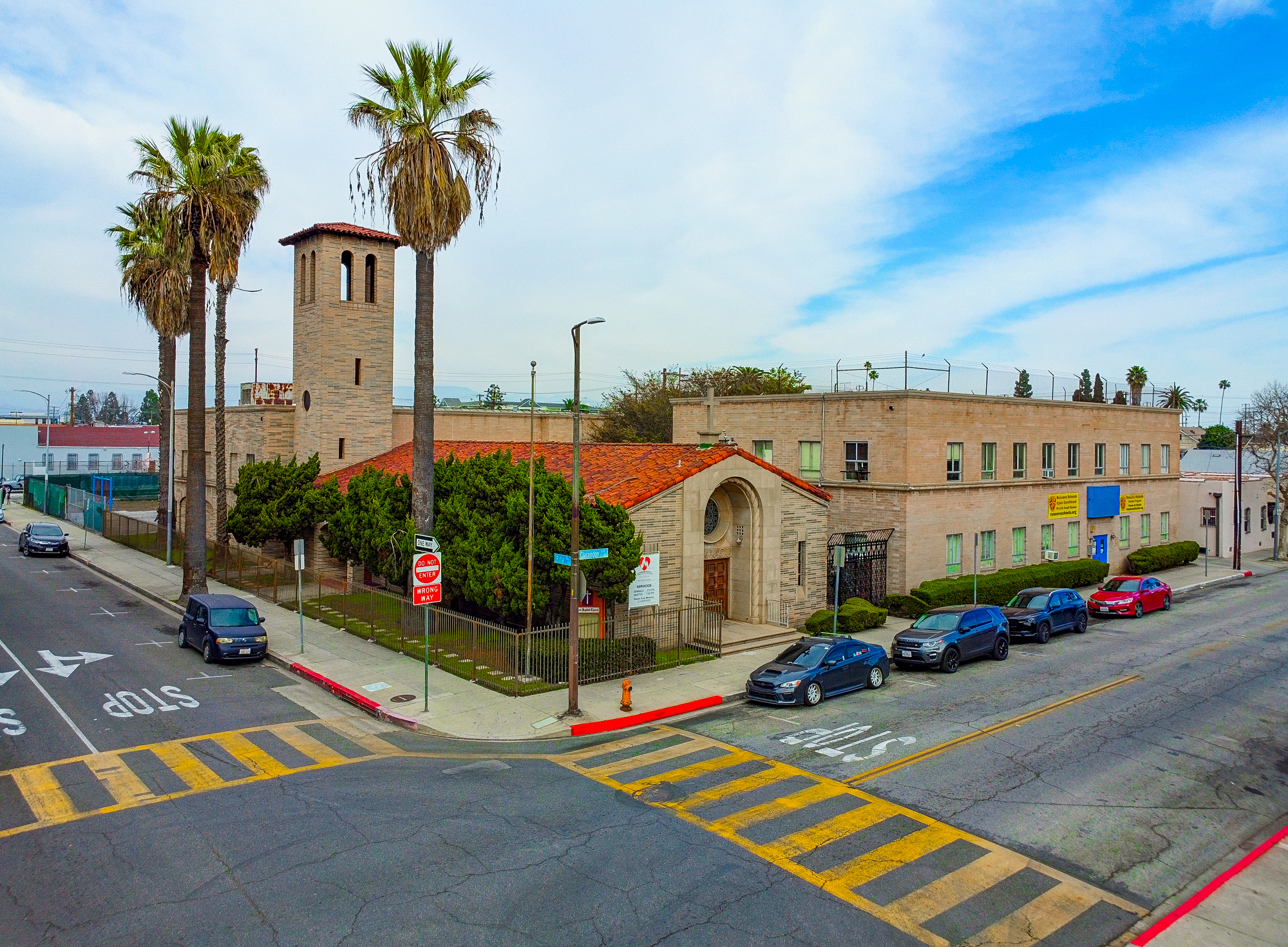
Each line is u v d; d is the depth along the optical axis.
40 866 10.87
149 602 30.50
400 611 24.62
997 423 35.78
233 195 28.83
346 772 14.58
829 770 15.09
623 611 23.59
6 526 53.84
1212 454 68.06
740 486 27.22
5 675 20.12
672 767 15.16
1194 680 22.05
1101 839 12.53
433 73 24.94
